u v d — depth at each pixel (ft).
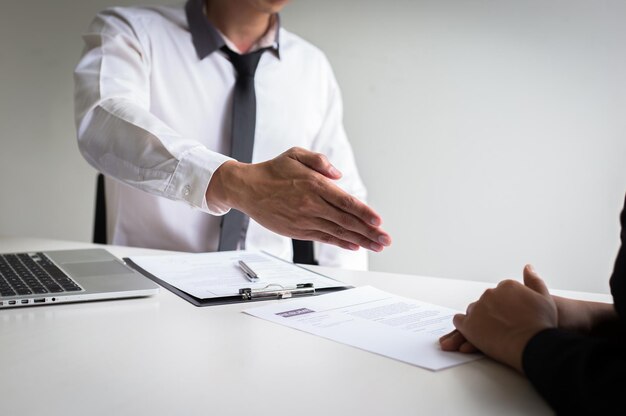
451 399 1.94
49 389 1.99
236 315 2.83
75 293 3.01
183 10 5.82
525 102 7.83
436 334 2.56
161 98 5.60
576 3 7.51
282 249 5.96
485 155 8.04
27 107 8.91
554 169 7.82
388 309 2.92
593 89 7.59
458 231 8.24
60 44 8.78
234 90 5.66
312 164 3.16
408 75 8.20
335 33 8.41
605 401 1.70
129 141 4.05
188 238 5.69
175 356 2.29
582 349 1.85
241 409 1.86
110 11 5.65
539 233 7.95
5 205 9.05
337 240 3.18
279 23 5.99
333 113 6.45
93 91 4.82
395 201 8.46
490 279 8.19
